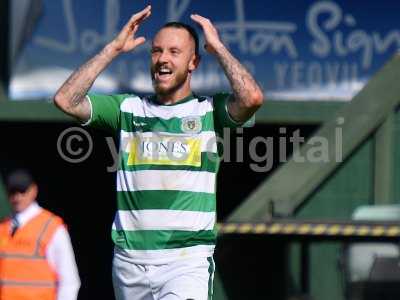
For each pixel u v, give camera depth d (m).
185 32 19.38
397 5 39.81
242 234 28.25
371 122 31.16
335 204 30.88
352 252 27.59
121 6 39.09
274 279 28.61
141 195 19.22
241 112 19.00
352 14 39.81
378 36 39.88
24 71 38.69
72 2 38.97
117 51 19.23
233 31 39.59
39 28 38.81
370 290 27.28
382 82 31.30
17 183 21.38
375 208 30.23
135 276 19.41
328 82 39.75
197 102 19.48
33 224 21.47
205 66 39.12
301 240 28.38
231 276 28.62
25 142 41.25
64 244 21.52
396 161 31.22
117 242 19.56
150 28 39.12
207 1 39.38
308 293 28.61
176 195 19.12
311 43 39.75
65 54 38.94
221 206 42.66
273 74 39.72
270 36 39.69
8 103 37.75
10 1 38.62
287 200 30.12
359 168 31.19
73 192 43.09
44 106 37.75
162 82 19.19
